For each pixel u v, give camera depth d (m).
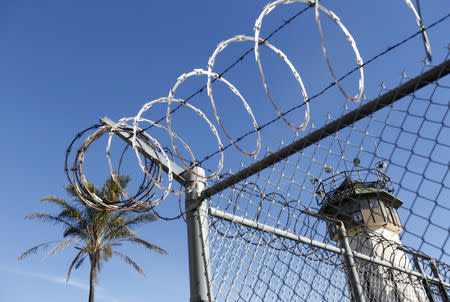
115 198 17.20
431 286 4.17
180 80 2.91
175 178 3.21
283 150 2.55
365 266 3.54
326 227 3.31
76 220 19.66
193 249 2.80
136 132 3.14
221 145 2.99
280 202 2.84
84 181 3.17
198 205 2.90
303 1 2.41
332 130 2.33
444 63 1.95
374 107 2.17
